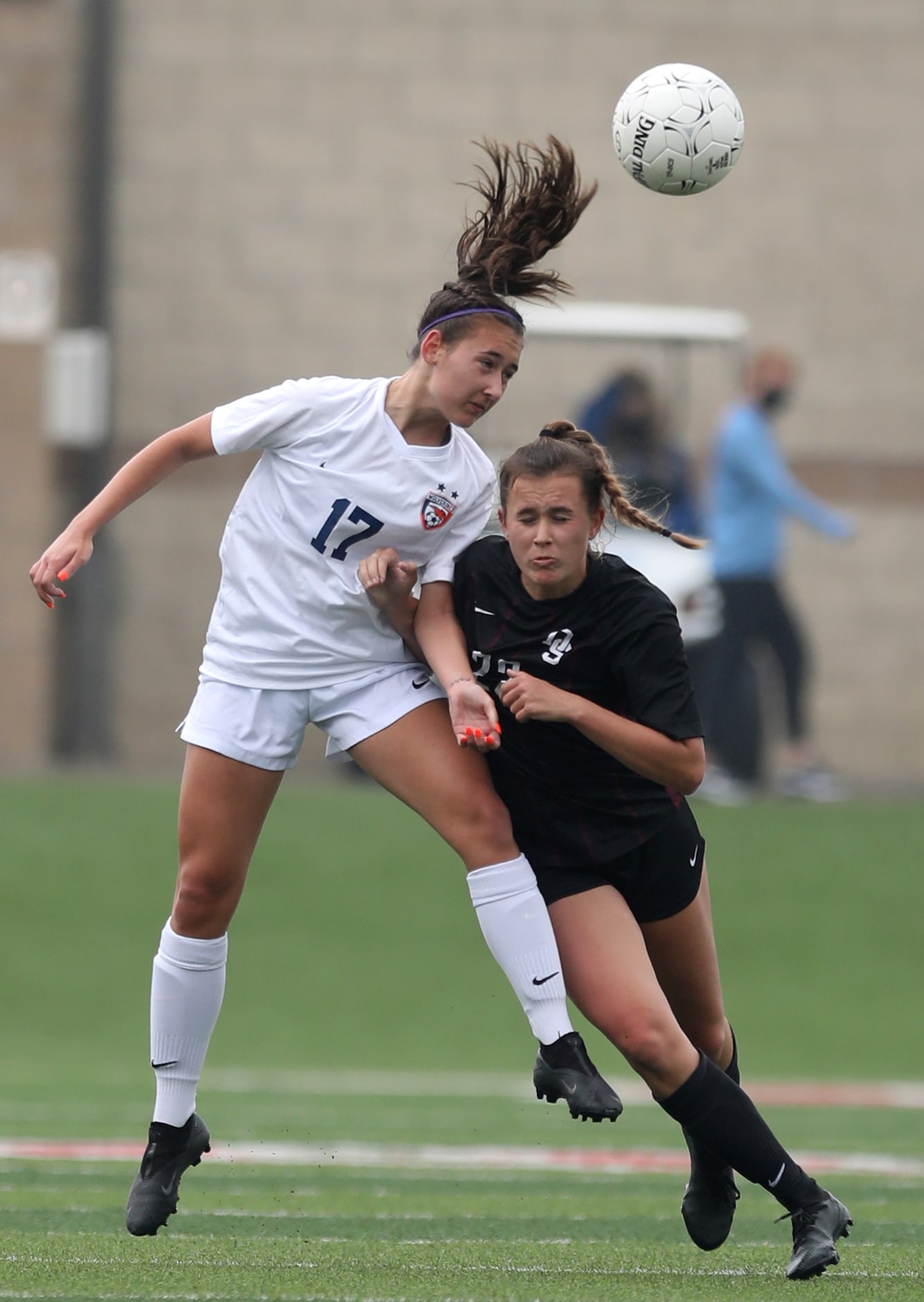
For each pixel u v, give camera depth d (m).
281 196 67.56
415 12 67.94
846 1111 31.73
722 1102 14.75
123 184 67.06
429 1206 19.23
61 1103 31.23
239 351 67.44
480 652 15.79
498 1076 38.22
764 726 53.66
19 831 51.22
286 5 67.50
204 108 67.31
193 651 66.50
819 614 68.06
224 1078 36.72
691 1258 15.96
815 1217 14.85
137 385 67.12
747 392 53.00
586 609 15.45
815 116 68.50
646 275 68.31
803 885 48.78
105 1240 16.38
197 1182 21.41
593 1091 14.89
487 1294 13.80
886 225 68.69
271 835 51.34
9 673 62.94
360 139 67.81
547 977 15.30
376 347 67.81
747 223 68.44
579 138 68.38
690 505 52.97
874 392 68.56
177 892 16.23
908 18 68.50
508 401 62.88
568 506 14.94
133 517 66.38
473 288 15.59
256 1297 13.60
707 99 16.59
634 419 53.31
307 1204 19.33
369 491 15.88
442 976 45.25
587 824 15.61
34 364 62.25
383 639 16.12
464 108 68.06
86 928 46.94
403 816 53.47
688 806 16.00
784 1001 43.72
